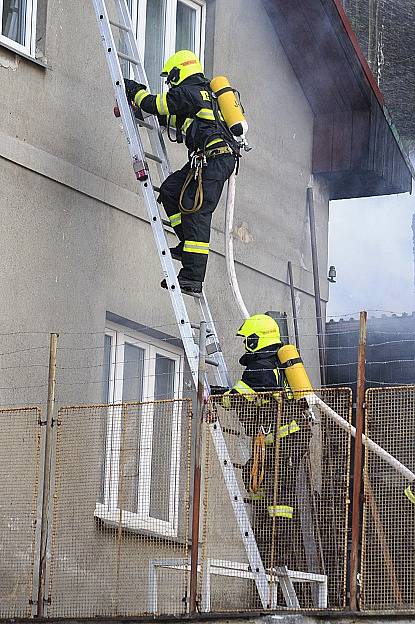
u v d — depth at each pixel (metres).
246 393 12.37
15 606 12.79
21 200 14.05
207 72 17.28
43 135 14.47
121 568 12.97
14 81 14.20
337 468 11.98
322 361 18.67
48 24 14.77
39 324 14.09
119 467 12.86
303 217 18.78
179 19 17.16
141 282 15.58
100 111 15.32
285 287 18.28
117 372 15.30
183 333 13.14
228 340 16.98
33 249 14.13
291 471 12.23
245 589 13.12
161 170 14.21
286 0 18.00
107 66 15.50
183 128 13.73
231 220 14.48
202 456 12.82
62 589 12.91
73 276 14.59
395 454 11.71
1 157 13.88
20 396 13.71
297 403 12.23
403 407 11.75
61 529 13.12
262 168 18.05
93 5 14.29
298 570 12.12
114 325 15.37
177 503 13.00
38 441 12.73
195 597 11.81
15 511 13.17
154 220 13.55
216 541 12.91
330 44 18.28
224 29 17.52
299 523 12.16
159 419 13.27
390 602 11.49
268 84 18.30
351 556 11.48
